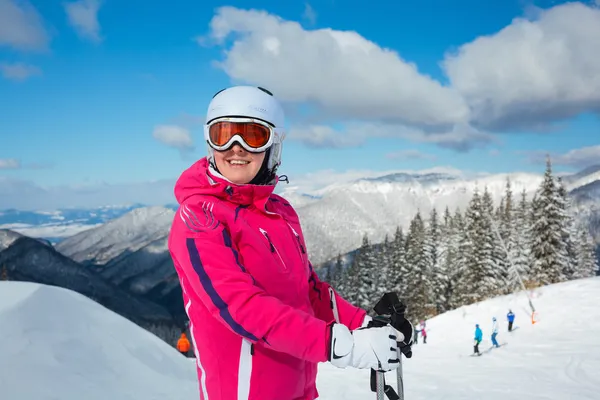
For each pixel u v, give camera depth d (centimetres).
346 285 5041
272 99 179
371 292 4450
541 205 3275
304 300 178
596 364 1091
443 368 1266
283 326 144
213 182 170
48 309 522
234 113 167
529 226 3531
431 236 4572
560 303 2117
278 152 187
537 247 3253
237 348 159
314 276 205
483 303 2566
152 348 591
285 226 180
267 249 167
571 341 1467
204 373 164
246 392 158
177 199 174
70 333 507
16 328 459
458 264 4053
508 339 1745
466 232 3853
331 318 200
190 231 157
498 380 1013
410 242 4372
